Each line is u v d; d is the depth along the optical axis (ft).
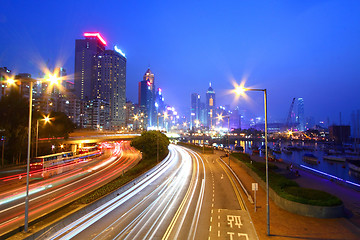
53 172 163.84
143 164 183.52
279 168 205.57
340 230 67.77
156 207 87.76
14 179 148.46
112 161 242.78
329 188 140.46
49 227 64.13
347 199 117.08
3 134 199.72
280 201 87.15
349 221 74.49
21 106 207.51
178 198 99.91
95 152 307.17
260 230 67.41
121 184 115.85
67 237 62.08
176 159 240.94
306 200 80.38
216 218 76.43
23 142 209.56
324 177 175.22
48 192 113.50
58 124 266.98
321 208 77.25
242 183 128.16
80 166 207.62
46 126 251.19
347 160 330.13
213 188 117.70
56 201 97.04
